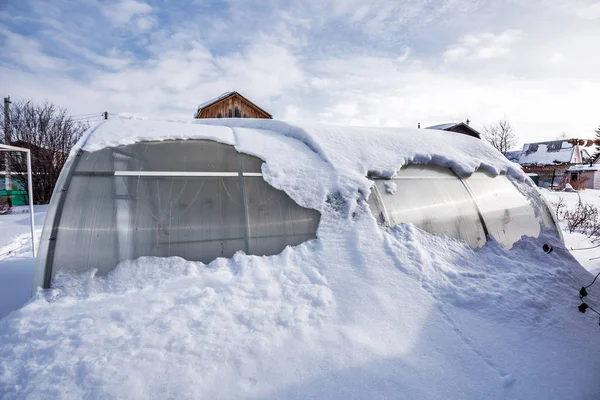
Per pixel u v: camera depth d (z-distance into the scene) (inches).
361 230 147.9
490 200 204.2
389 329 107.8
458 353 103.0
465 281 137.6
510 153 1755.7
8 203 600.4
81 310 101.2
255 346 93.7
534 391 93.4
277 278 123.9
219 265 126.0
